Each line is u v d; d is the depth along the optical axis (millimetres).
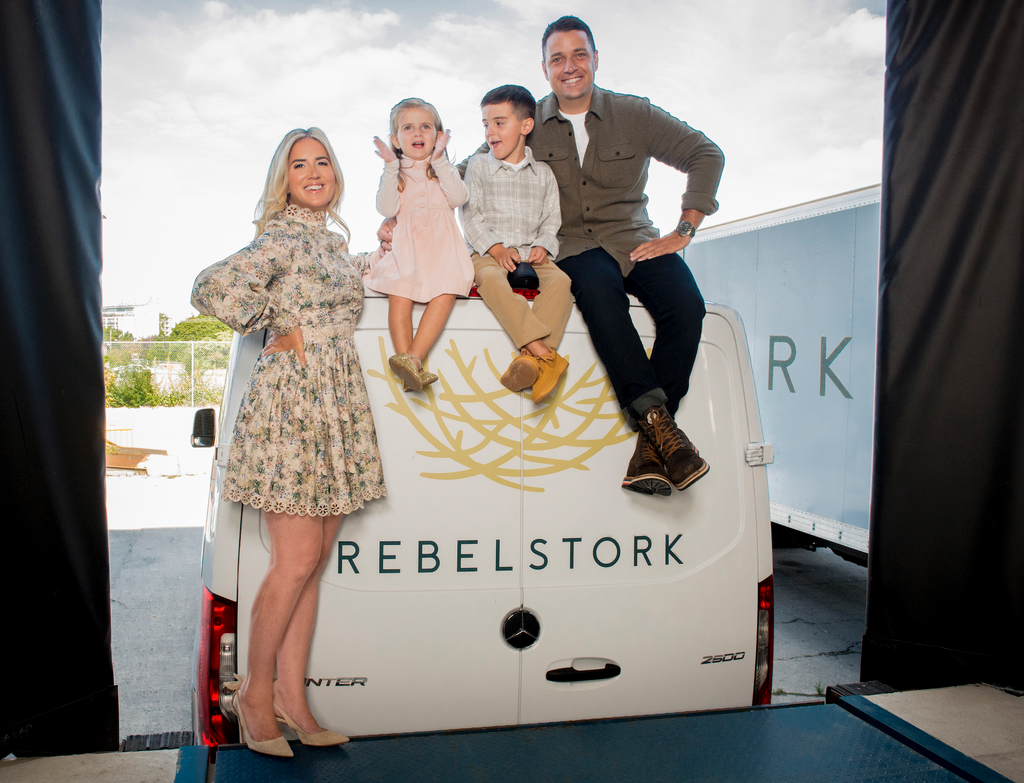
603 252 2869
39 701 2627
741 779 2074
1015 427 3168
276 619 2166
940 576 3314
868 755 2227
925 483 3314
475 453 2373
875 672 3457
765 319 6301
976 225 3182
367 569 2309
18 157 2482
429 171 2498
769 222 6199
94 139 2666
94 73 2656
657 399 2396
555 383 2361
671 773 2078
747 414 2619
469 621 2340
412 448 2344
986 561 3244
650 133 3053
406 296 2357
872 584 3449
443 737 2227
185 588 6547
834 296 5477
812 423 5758
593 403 2479
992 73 3131
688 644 2496
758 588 2570
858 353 5250
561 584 2400
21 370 2514
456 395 2377
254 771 2037
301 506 2145
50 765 2518
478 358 2398
